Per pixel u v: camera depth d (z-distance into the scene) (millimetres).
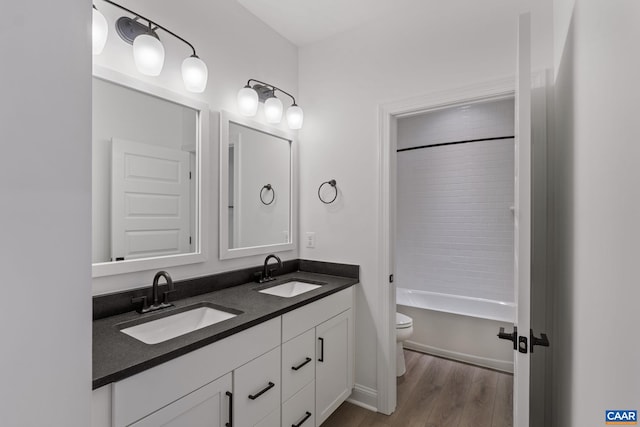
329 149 2334
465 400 2168
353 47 2240
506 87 1691
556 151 1511
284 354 1509
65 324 517
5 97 452
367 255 2158
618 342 579
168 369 1006
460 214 3236
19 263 469
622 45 564
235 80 1967
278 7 2035
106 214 1370
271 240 2229
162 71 1563
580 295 933
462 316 2734
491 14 1750
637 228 496
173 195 1614
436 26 1916
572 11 1079
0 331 451
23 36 470
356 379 2186
